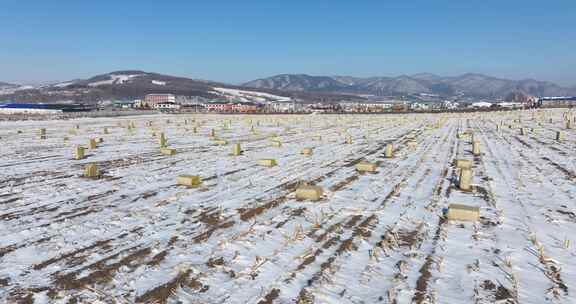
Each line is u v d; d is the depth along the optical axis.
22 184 14.48
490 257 7.94
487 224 9.97
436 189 13.72
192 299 6.27
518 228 9.67
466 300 6.25
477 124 48.53
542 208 11.38
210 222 10.04
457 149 24.50
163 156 21.56
